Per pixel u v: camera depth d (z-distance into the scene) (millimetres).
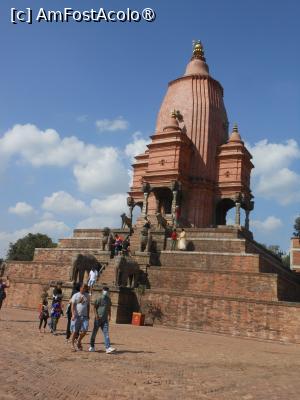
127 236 37156
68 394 8242
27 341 14781
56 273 35188
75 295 14109
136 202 48406
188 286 28625
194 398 8703
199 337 21359
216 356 14906
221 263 30578
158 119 50250
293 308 22391
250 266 29547
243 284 26891
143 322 25953
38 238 74375
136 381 9805
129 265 28484
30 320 22734
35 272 36500
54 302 17953
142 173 49094
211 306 24656
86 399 8023
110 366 11375
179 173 42781
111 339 17344
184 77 49719
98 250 36031
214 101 48688
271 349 18859
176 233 34500
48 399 7766
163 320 25766
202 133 46438
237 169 44531
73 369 10609
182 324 25125
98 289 26750
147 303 26641
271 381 11195
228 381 10688
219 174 45312
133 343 16578
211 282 27922
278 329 22500
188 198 44469
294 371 13133
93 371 10562
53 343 14875
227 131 49812
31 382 8906
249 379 11195
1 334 15898
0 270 38844
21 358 11461
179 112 47125
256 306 23453
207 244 33844
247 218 44781
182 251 32531
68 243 40344
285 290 28219
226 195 44281
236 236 34250
